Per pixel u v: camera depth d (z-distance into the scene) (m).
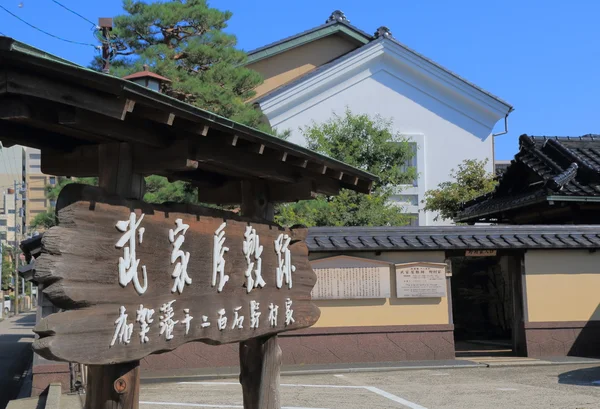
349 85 23.94
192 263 4.42
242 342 5.73
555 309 14.49
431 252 14.31
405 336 14.05
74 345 3.41
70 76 3.21
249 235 5.14
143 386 11.66
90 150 4.17
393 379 11.99
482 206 18.58
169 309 4.14
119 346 3.71
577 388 10.59
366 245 13.79
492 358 14.26
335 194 6.39
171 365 13.44
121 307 3.73
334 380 11.98
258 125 18.53
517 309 14.73
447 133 24.39
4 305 52.97
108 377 3.89
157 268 4.08
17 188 54.28
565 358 14.03
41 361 11.74
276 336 5.73
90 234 3.57
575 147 17.70
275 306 5.41
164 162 4.11
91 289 3.54
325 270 13.90
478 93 24.12
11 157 55.47
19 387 15.02
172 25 18.11
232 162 4.82
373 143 19.73
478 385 11.12
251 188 5.65
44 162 4.32
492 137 24.58
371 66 24.17
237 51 18.39
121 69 16.34
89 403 3.93
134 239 3.87
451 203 21.25
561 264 14.63
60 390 11.12
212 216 4.69
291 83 23.12
